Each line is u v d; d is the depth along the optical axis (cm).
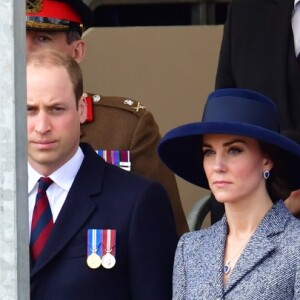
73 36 1628
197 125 1222
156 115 2395
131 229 1309
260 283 1173
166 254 1324
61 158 1330
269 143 1212
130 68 2381
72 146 1337
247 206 1227
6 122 790
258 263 1188
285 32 1844
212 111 1264
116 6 2509
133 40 2380
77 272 1291
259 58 1867
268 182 1255
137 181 1351
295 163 1245
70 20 1617
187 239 1277
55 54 1332
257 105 1255
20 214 796
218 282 1207
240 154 1221
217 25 2431
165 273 1313
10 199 792
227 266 1221
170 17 2544
